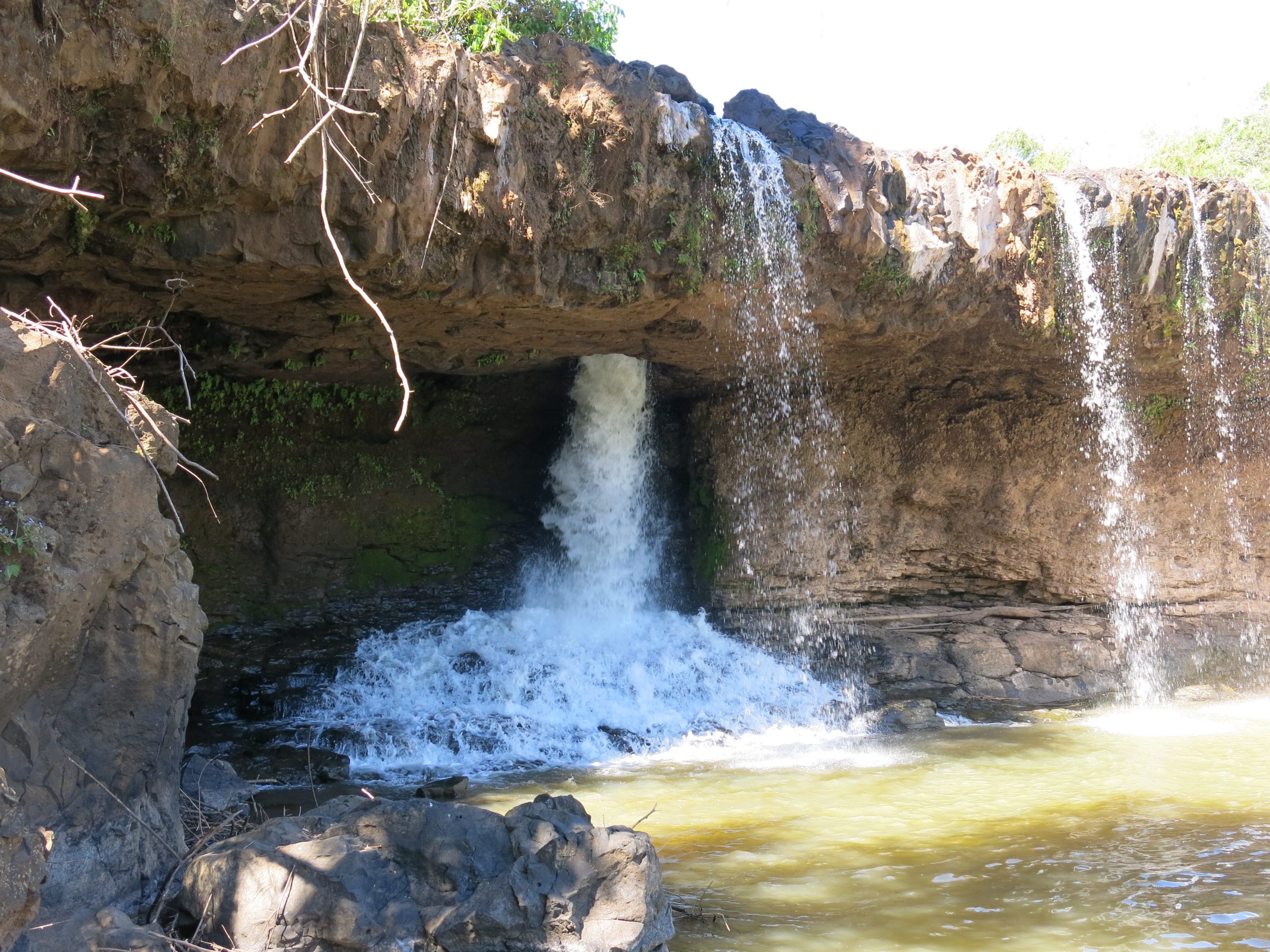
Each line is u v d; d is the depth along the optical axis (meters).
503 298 10.35
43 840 4.53
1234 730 13.58
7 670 4.86
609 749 12.30
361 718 12.89
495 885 5.35
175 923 5.41
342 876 5.28
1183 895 6.87
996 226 13.09
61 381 5.61
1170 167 24.47
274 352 11.98
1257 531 17.59
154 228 8.45
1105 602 16.80
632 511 16.44
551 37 10.28
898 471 16.36
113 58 7.19
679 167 10.73
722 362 14.30
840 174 11.79
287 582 14.84
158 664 5.98
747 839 8.31
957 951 5.98
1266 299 15.25
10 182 7.47
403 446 15.81
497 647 14.74
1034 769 11.01
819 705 14.27
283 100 8.12
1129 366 15.55
